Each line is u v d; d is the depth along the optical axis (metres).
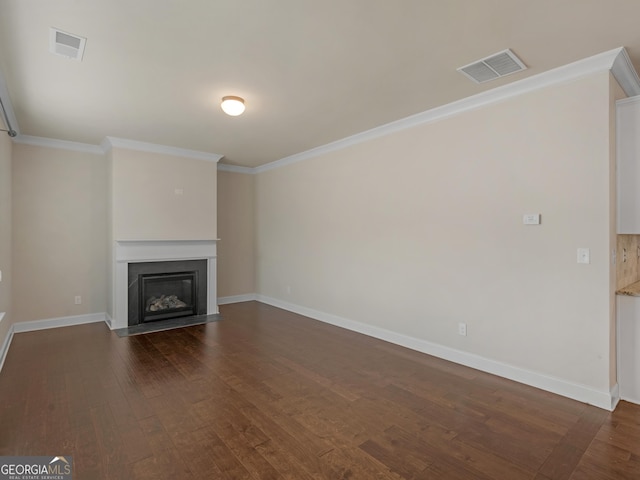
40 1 1.88
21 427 2.30
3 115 3.38
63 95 3.15
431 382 3.02
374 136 4.23
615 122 2.65
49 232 4.66
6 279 3.84
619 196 2.68
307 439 2.19
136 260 4.79
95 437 2.20
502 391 2.84
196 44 2.34
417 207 3.79
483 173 3.21
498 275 3.12
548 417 2.44
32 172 4.54
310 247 5.32
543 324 2.85
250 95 3.17
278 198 6.00
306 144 4.86
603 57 2.46
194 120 3.84
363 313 4.46
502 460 1.99
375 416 2.46
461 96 3.20
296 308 5.63
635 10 1.97
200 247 5.38
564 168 2.72
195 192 5.34
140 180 4.84
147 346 3.96
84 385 2.94
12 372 3.21
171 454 2.03
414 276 3.83
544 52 2.44
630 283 3.10
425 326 3.74
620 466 1.93
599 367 2.58
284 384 2.98
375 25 2.13
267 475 1.86
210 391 2.85
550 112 2.79
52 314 4.69
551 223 2.79
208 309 5.49
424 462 1.97
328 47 2.38
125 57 2.50
